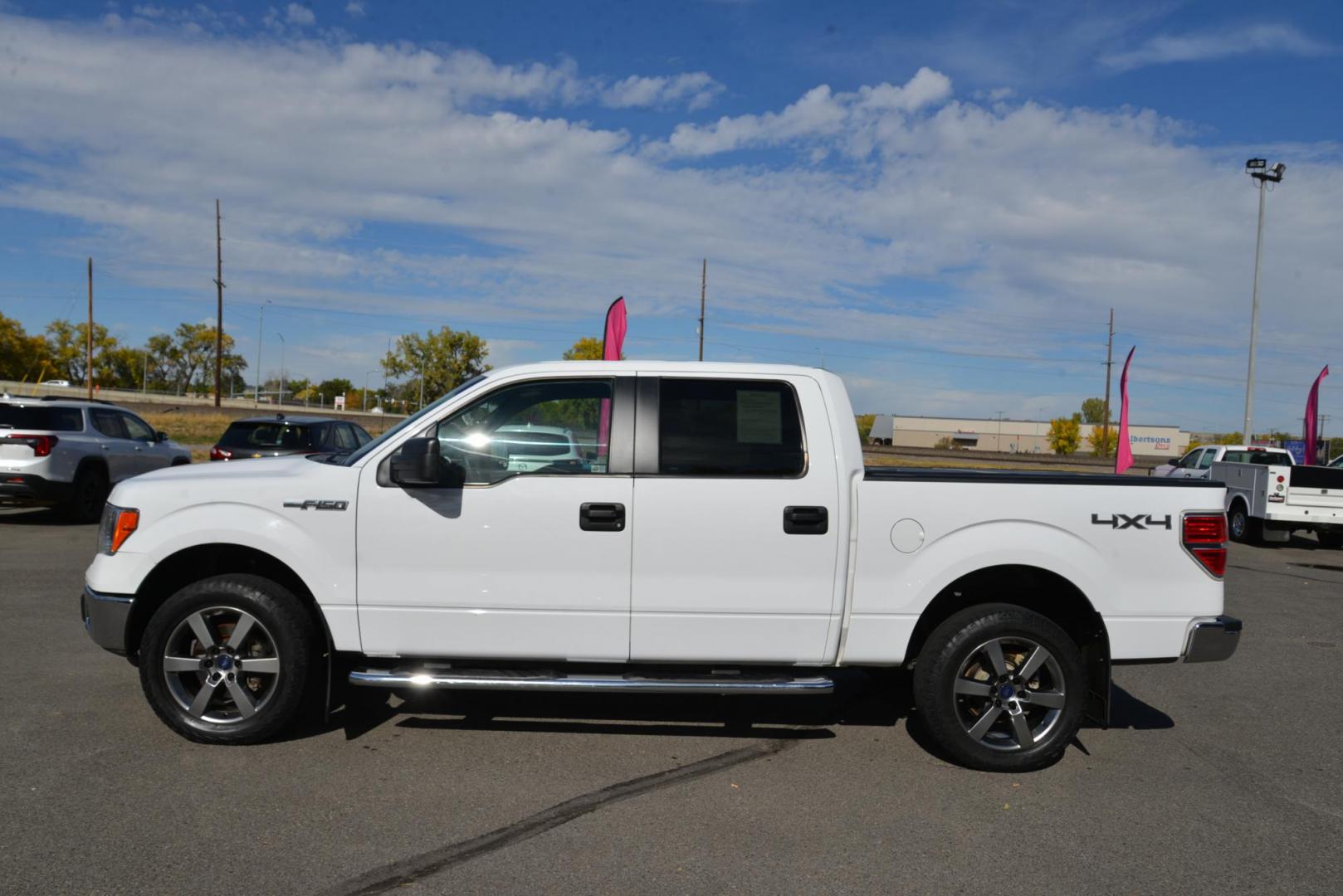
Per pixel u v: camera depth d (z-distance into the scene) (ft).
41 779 13.53
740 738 16.35
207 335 385.29
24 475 40.32
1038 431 279.90
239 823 12.27
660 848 11.91
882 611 14.79
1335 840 12.74
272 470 15.33
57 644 20.99
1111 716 18.58
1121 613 14.92
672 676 14.83
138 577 14.87
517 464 14.94
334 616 14.79
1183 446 264.31
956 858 11.89
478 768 14.48
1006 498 14.88
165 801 12.91
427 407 15.34
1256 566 43.73
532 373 15.21
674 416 14.99
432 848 11.73
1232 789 14.57
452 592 14.67
